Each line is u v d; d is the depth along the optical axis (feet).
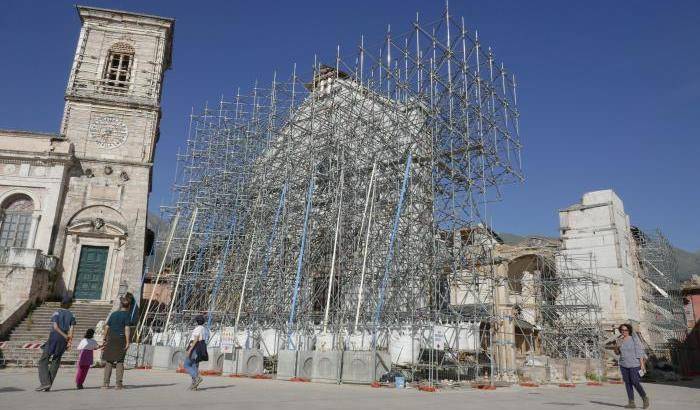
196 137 144.66
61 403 36.19
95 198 138.21
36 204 132.57
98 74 148.56
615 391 76.59
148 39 155.43
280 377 74.84
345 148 107.14
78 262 133.18
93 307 125.90
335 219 104.83
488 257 103.71
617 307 150.92
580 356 134.51
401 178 105.70
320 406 39.99
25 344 97.19
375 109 121.49
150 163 144.15
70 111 143.33
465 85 97.45
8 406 33.83
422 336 82.23
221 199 137.80
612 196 162.20
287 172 117.91
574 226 165.99
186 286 126.00
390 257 90.02
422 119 106.73
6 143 135.54
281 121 129.59
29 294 117.08
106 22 153.58
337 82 108.68
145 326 123.54
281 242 107.86
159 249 169.37
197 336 51.96
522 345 140.87
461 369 87.86
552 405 48.52
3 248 118.32
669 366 147.95
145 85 150.61
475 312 88.84
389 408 40.55
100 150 142.41
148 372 81.00
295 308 99.91
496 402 49.62
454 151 99.76
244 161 137.08
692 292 213.46
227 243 124.67
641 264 188.75
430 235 98.89
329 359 70.13
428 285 96.89
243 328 104.99
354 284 97.76
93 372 79.25
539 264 157.48
